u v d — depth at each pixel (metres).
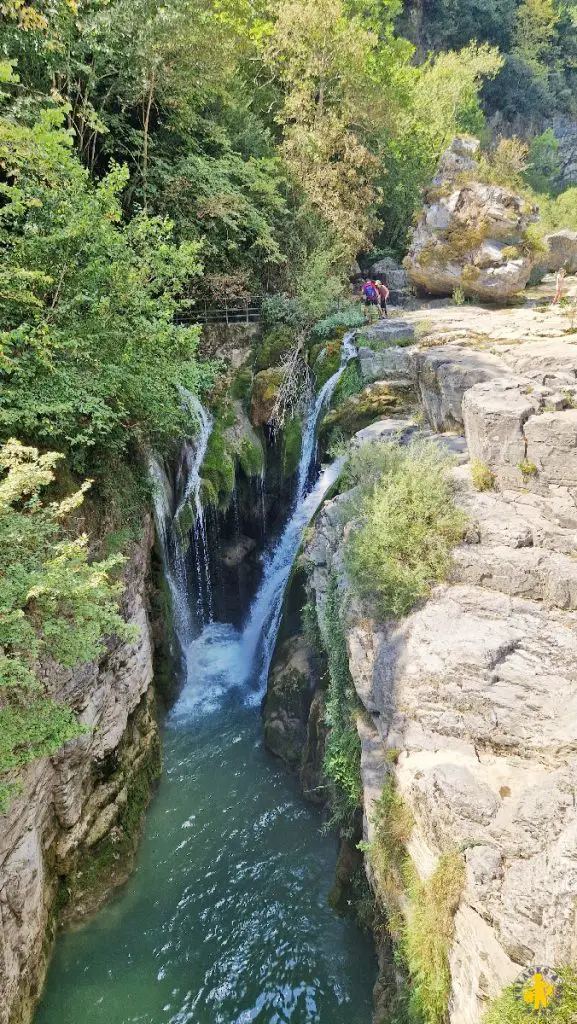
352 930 8.76
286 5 19.83
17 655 6.44
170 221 10.72
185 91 15.73
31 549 7.15
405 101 27.88
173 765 11.92
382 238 28.61
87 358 8.95
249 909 9.18
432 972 5.68
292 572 13.17
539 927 4.61
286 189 20.67
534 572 7.59
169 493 14.92
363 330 16.28
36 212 9.09
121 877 9.59
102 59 13.78
